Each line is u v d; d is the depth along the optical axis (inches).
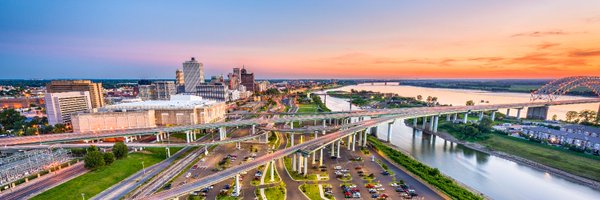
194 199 4894.2
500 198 5762.8
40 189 5260.8
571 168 7116.1
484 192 6033.5
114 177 5925.2
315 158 7401.6
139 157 7229.3
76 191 5226.4
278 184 5654.5
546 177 6835.6
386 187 5580.7
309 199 5049.2
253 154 7721.5
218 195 5103.3
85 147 7524.6
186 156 7524.6
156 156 7480.3
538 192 6033.5
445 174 7012.8
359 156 7657.5
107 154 6471.5
